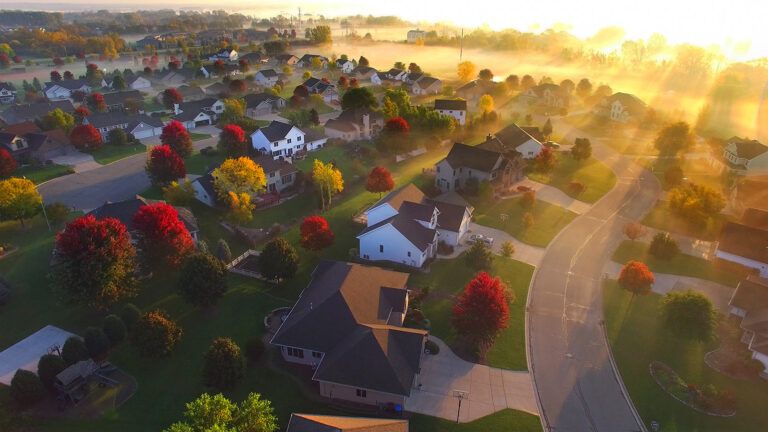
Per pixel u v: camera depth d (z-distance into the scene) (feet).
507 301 171.12
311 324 142.61
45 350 148.66
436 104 398.01
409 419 125.39
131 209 200.13
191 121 385.09
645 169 312.50
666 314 156.25
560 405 132.77
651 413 130.82
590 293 184.34
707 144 355.56
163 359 144.87
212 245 213.46
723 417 129.49
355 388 127.75
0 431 118.83
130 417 124.98
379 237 195.11
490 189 260.01
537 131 357.82
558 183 286.25
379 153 317.83
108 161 308.19
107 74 564.71
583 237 225.97
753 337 151.43
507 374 142.51
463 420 125.80
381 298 157.69
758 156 285.64
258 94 442.09
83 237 153.38
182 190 231.91
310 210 247.91
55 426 122.11
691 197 236.02
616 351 154.10
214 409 99.04
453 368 143.54
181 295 159.94
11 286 174.60
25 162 296.30
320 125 383.45
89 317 163.12
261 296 174.91
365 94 372.38
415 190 222.89
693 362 149.69
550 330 163.02
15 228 217.15
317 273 171.01
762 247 196.34
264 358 145.89
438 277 188.85
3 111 420.36
